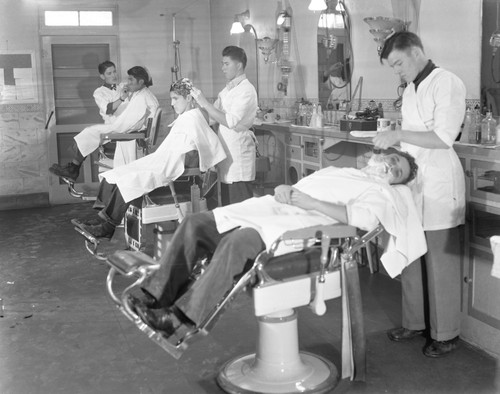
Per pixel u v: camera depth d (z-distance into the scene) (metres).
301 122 4.52
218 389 2.42
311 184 2.55
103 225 3.76
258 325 2.43
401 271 2.67
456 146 2.79
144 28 4.18
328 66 4.38
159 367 2.61
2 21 4.11
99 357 2.71
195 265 2.44
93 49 4.24
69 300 3.39
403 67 2.63
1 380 2.49
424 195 2.62
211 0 4.32
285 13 4.63
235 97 3.68
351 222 2.29
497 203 2.55
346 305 2.40
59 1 4.09
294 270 2.29
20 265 3.88
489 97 3.14
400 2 3.73
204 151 3.65
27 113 4.43
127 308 2.13
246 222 2.32
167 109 4.27
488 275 2.66
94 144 4.16
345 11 4.24
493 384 2.41
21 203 4.73
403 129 2.72
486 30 3.13
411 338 2.84
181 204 3.72
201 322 2.14
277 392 2.34
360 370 2.44
